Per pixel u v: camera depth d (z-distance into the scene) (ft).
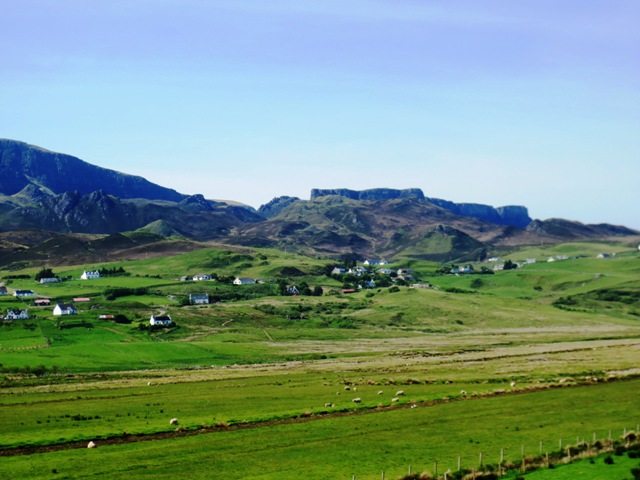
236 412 328.29
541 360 574.15
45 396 406.21
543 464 212.64
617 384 390.21
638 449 225.97
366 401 355.97
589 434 256.73
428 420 295.69
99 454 242.58
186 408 345.31
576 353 632.38
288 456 237.25
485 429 272.92
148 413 330.54
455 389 395.55
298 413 316.60
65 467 224.53
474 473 203.92
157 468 223.30
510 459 221.05
